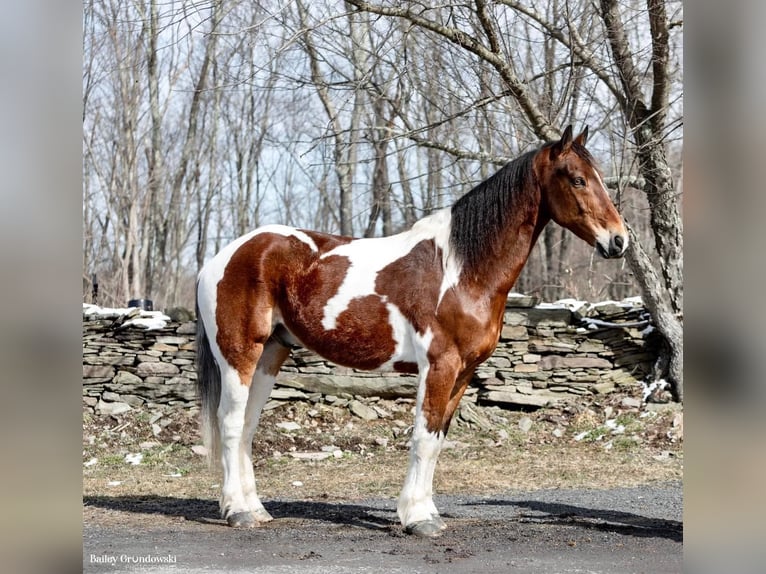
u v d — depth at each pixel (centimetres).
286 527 507
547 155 484
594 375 994
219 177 2034
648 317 1007
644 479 720
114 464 782
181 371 968
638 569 403
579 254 1878
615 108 909
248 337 500
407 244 500
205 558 421
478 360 491
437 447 483
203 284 518
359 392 971
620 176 815
